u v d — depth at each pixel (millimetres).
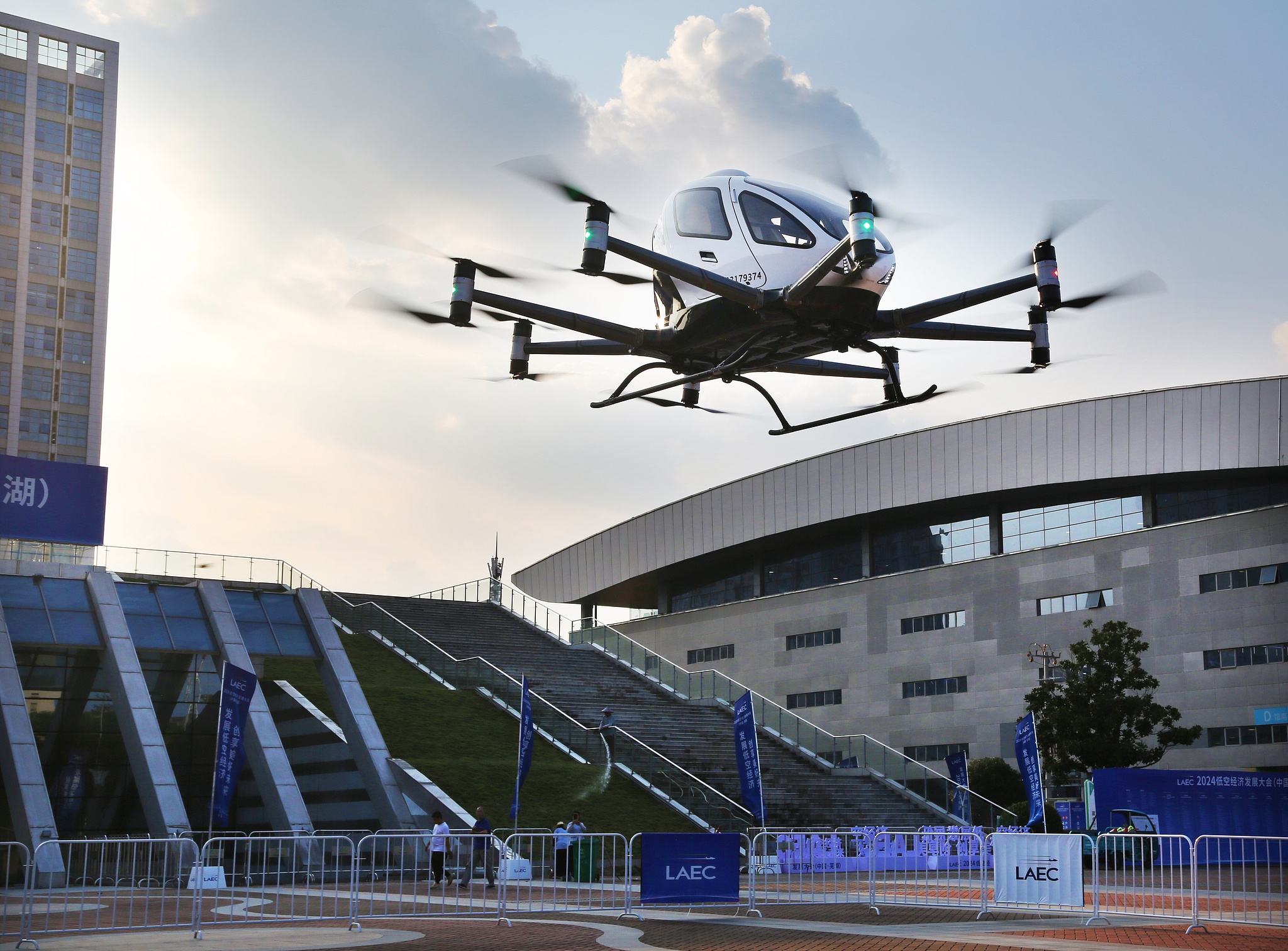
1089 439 60125
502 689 44906
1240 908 21094
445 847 27297
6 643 34844
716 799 35688
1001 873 19859
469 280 16922
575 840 29609
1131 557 55812
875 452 68938
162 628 38438
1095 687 43344
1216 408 56344
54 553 43719
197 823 41062
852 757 44312
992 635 60781
